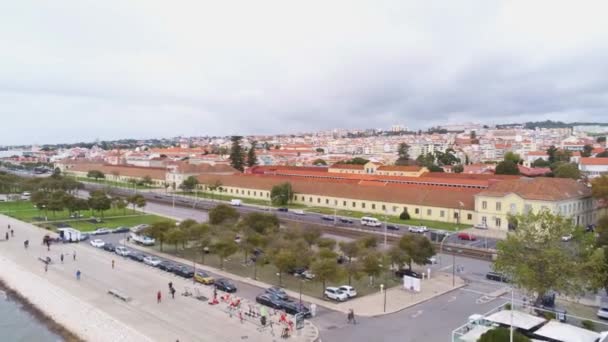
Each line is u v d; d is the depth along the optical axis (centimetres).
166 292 6300
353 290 6156
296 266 6575
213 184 18462
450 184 14375
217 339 4691
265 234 8488
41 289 6669
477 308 5700
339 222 12031
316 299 6050
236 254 8606
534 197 10425
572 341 3806
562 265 5006
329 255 6725
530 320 4244
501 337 3531
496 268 5588
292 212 13775
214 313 5462
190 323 5144
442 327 5059
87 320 5484
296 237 7988
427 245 7138
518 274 5178
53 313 6012
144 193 18938
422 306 5791
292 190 15712
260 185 16962
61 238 9912
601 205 12031
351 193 14312
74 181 17862
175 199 17000
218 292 6288
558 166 18875
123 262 8006
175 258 8369
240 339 4694
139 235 9606
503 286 6625
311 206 15112
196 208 14800
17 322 5894
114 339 4903
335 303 5891
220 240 7700
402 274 7150
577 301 5959
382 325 5122
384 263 6600
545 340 3919
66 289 6462
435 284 6738
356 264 6388
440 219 12188
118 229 10950
